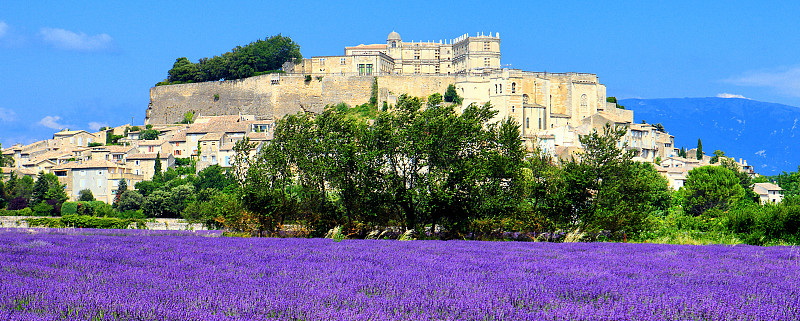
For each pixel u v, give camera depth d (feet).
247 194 330.54
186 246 201.87
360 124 339.77
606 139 321.73
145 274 126.62
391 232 322.14
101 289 105.50
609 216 301.63
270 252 183.01
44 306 92.32
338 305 98.32
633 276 138.41
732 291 116.57
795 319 94.68
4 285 104.53
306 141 336.49
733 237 281.74
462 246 221.87
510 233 323.16
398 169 329.31
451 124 315.37
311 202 334.24
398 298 104.99
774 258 185.88
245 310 92.99
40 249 175.52
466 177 303.68
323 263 154.30
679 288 119.03
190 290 108.17
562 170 319.68
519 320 92.38
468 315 93.86
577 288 118.01
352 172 324.60
